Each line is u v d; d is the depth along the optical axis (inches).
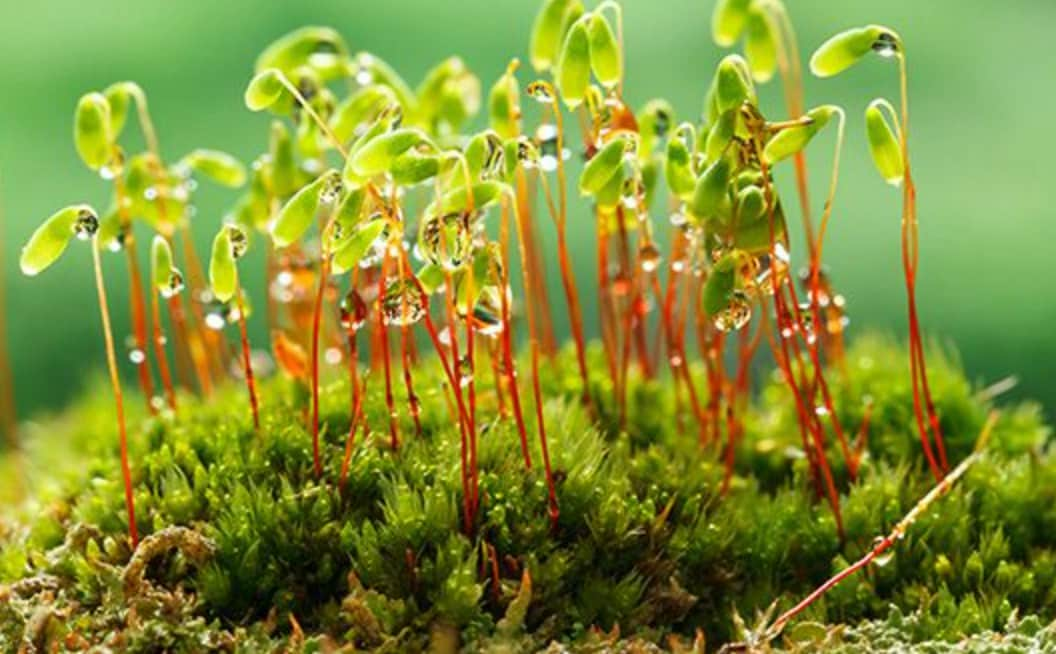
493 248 5.6
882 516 6.0
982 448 6.4
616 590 5.7
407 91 6.4
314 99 6.2
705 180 5.6
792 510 6.0
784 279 5.8
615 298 6.5
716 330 6.2
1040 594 5.9
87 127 5.9
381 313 5.8
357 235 5.6
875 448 6.4
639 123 6.2
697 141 5.9
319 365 6.5
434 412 6.1
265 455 5.9
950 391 6.5
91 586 5.7
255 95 5.7
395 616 5.5
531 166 5.8
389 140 5.5
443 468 5.8
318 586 5.7
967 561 5.9
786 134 5.7
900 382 6.6
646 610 5.7
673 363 6.4
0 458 7.3
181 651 5.5
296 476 5.9
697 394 6.6
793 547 6.0
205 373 6.6
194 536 5.7
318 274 6.6
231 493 5.8
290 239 5.6
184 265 11.3
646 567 5.8
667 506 5.8
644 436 6.3
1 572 5.9
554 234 11.9
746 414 6.6
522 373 6.6
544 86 5.9
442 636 5.5
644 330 6.6
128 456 6.2
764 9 6.3
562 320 11.4
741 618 5.8
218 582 5.6
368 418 6.0
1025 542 6.0
